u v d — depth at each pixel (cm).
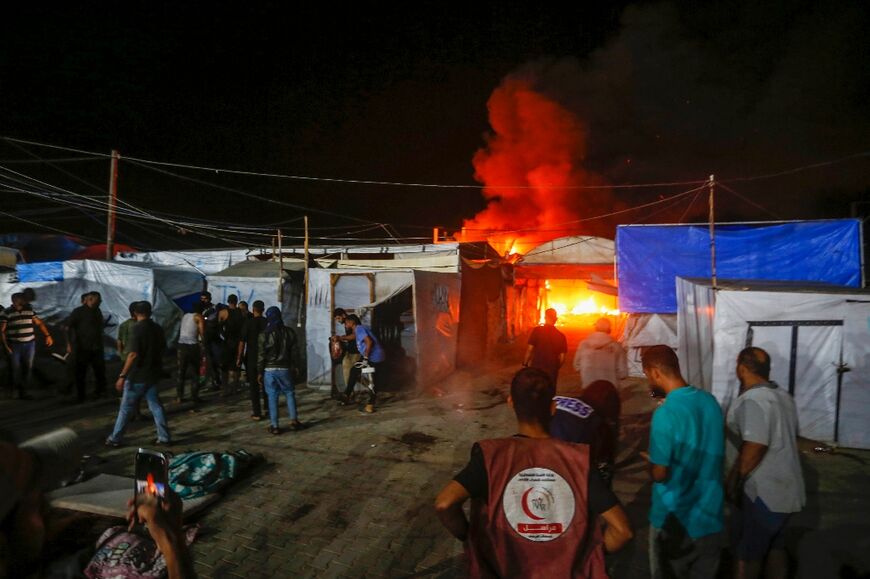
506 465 202
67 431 162
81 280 1378
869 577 391
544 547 196
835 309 727
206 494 521
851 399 712
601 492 199
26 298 963
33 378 1074
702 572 319
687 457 317
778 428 325
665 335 1190
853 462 656
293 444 704
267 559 425
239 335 1007
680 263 1173
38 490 138
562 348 780
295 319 1305
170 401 948
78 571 155
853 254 1092
